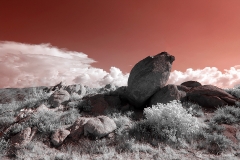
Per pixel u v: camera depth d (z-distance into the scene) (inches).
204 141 322.7
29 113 441.7
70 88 627.2
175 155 279.4
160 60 503.2
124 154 284.7
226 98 498.3
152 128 357.4
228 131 357.1
